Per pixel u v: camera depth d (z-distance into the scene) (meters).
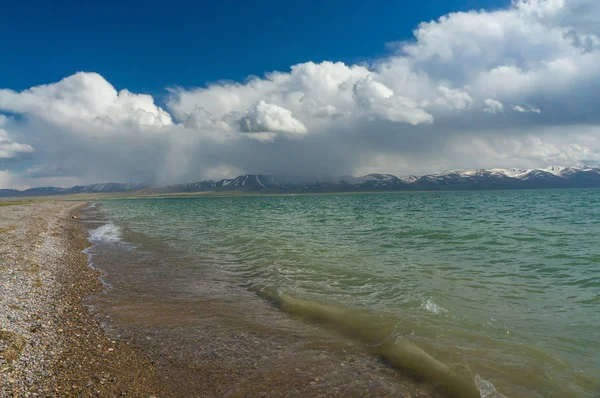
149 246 28.75
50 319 11.70
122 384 7.91
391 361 8.94
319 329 11.14
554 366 8.38
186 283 17.06
